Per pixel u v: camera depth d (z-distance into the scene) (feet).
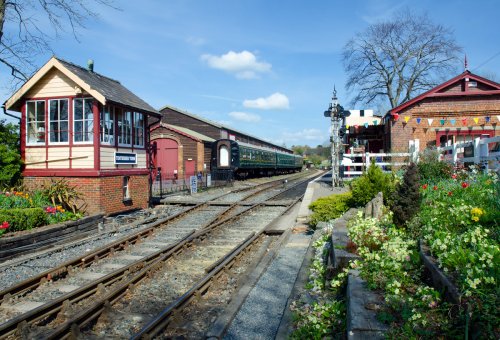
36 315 19.40
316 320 17.80
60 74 49.49
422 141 64.80
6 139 49.62
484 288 13.34
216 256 31.99
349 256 21.88
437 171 39.96
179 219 49.47
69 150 49.11
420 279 17.63
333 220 37.40
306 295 21.77
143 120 59.57
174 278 26.53
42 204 43.32
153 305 21.84
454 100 64.03
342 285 20.58
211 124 145.38
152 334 17.60
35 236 34.01
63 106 49.85
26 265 29.25
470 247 17.26
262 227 43.91
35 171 49.70
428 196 30.12
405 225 25.05
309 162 326.65
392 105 133.18
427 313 14.16
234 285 24.76
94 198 47.91
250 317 19.66
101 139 49.34
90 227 41.93
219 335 17.42
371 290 17.08
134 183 55.93
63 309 20.80
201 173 97.81
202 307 21.33
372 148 87.15
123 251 33.96
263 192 81.87
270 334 17.92
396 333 13.24
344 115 68.08
